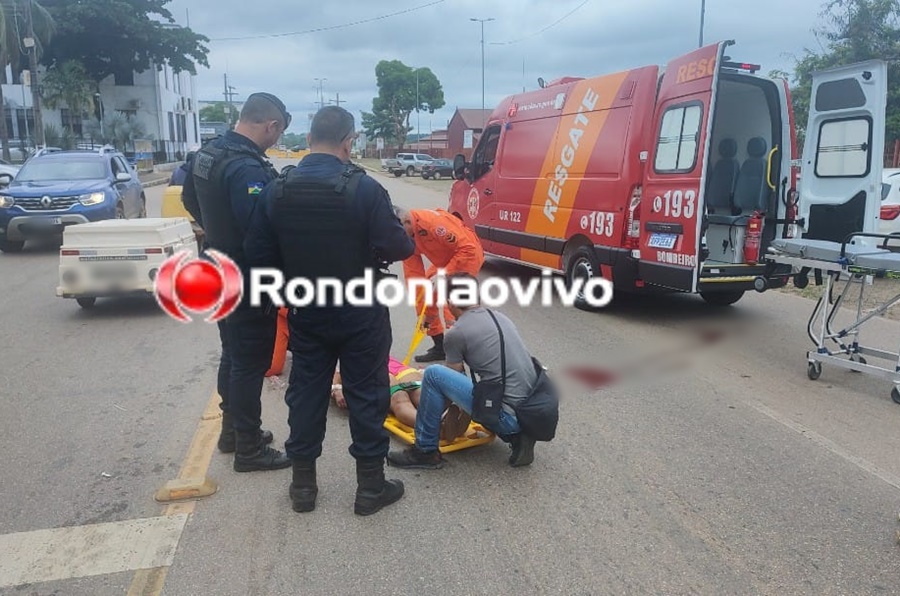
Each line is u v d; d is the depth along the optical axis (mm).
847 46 17672
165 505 3818
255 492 3957
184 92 59250
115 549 3398
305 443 3658
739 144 8102
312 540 3475
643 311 8500
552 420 4059
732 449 4520
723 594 3072
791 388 5711
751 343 7070
